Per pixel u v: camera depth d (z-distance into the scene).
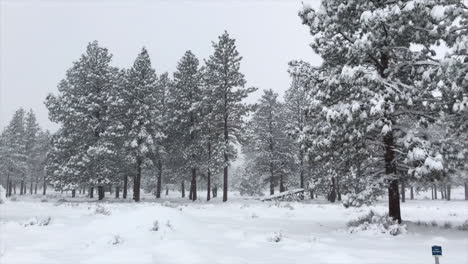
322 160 15.85
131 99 39.47
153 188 68.12
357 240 11.84
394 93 13.09
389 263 8.22
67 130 38.91
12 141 70.38
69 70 40.78
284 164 50.47
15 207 23.66
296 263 8.15
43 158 74.00
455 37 13.15
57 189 37.03
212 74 40.78
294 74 16.36
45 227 13.31
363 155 15.41
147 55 40.38
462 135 13.55
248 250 9.74
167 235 11.33
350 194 14.56
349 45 15.02
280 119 50.56
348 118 12.92
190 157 40.03
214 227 14.64
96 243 9.97
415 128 14.82
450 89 12.48
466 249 10.06
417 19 13.05
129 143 38.06
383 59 15.30
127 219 12.87
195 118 41.78
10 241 10.43
